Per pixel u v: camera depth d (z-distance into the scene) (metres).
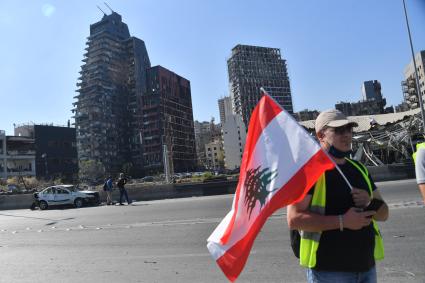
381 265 6.64
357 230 2.87
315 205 2.89
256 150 3.24
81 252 9.84
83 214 20.72
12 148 118.75
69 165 140.62
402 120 31.88
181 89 195.25
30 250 10.56
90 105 166.38
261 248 8.63
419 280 5.79
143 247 9.89
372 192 3.09
